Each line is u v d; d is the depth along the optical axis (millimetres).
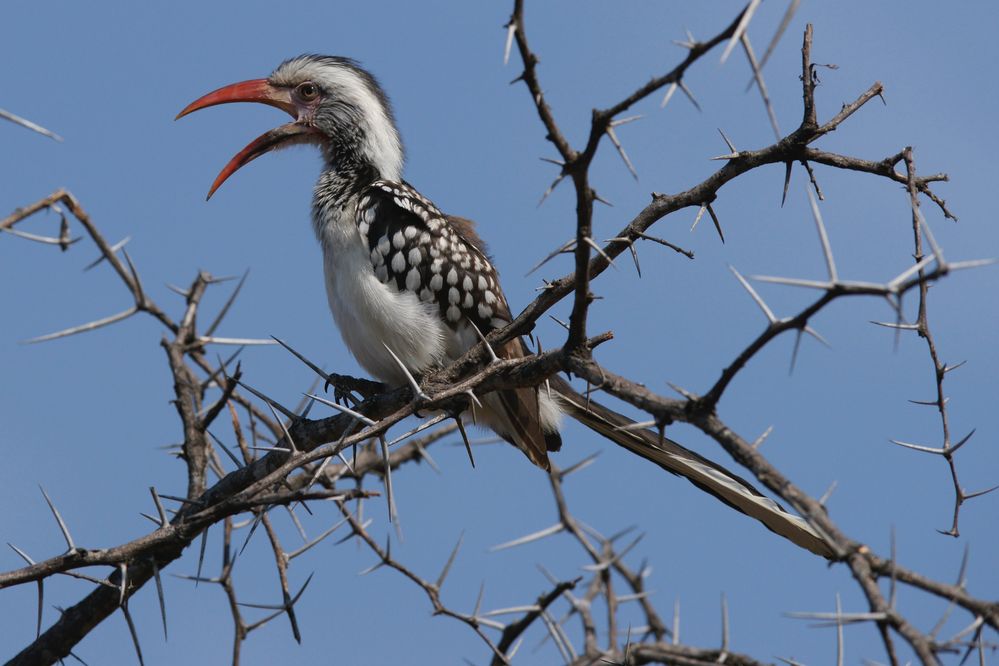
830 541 4688
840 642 4871
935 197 7652
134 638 6945
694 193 7746
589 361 6203
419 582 7781
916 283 4352
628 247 7719
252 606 7363
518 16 5570
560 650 7273
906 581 4531
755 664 5668
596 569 7590
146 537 6898
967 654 4391
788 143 7613
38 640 7945
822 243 4645
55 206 7113
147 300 8516
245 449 8656
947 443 6883
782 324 4926
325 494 6430
